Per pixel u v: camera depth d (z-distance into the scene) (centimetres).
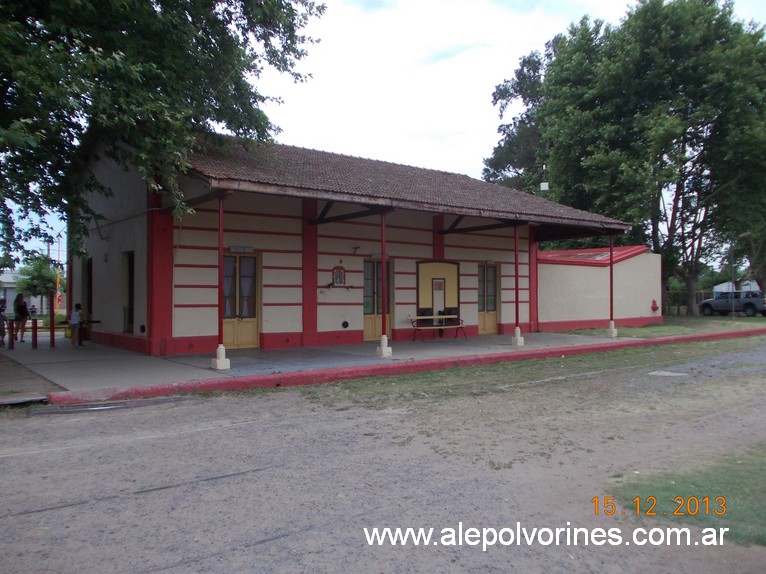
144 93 973
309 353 1365
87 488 493
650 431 686
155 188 1029
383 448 618
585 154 2827
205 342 1361
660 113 2523
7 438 659
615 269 2389
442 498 469
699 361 1367
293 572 347
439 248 1816
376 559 364
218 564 357
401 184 1565
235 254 1424
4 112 924
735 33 2620
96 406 830
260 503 458
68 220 1166
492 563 360
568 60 2931
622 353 1570
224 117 1252
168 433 685
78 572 347
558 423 730
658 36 2594
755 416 764
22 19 946
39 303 4247
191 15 1120
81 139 1152
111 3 946
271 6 1174
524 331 2056
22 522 422
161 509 446
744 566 356
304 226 1515
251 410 822
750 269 4306
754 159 2567
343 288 1594
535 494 478
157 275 1297
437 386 1023
